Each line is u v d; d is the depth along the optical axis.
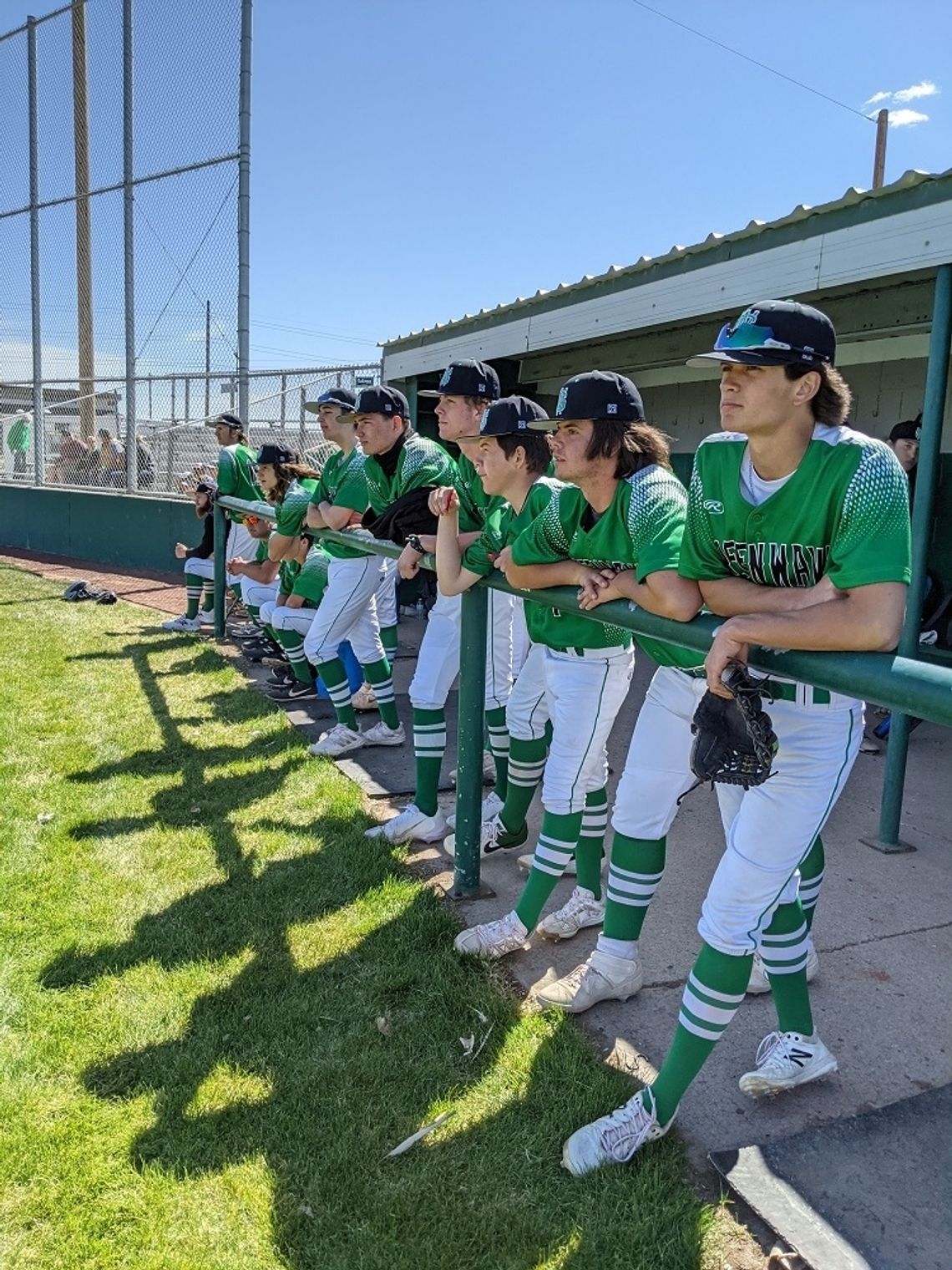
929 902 3.29
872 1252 1.84
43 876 3.39
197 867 3.48
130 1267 1.84
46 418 13.83
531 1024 2.54
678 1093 2.06
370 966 2.83
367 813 4.01
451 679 3.72
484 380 3.32
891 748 3.69
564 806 2.78
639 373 8.55
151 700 5.68
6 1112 2.21
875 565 1.63
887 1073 2.38
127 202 11.35
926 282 5.09
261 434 10.52
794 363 1.68
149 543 11.87
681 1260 1.84
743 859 1.96
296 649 5.66
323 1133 2.17
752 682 1.79
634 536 2.26
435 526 3.74
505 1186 2.03
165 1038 2.50
